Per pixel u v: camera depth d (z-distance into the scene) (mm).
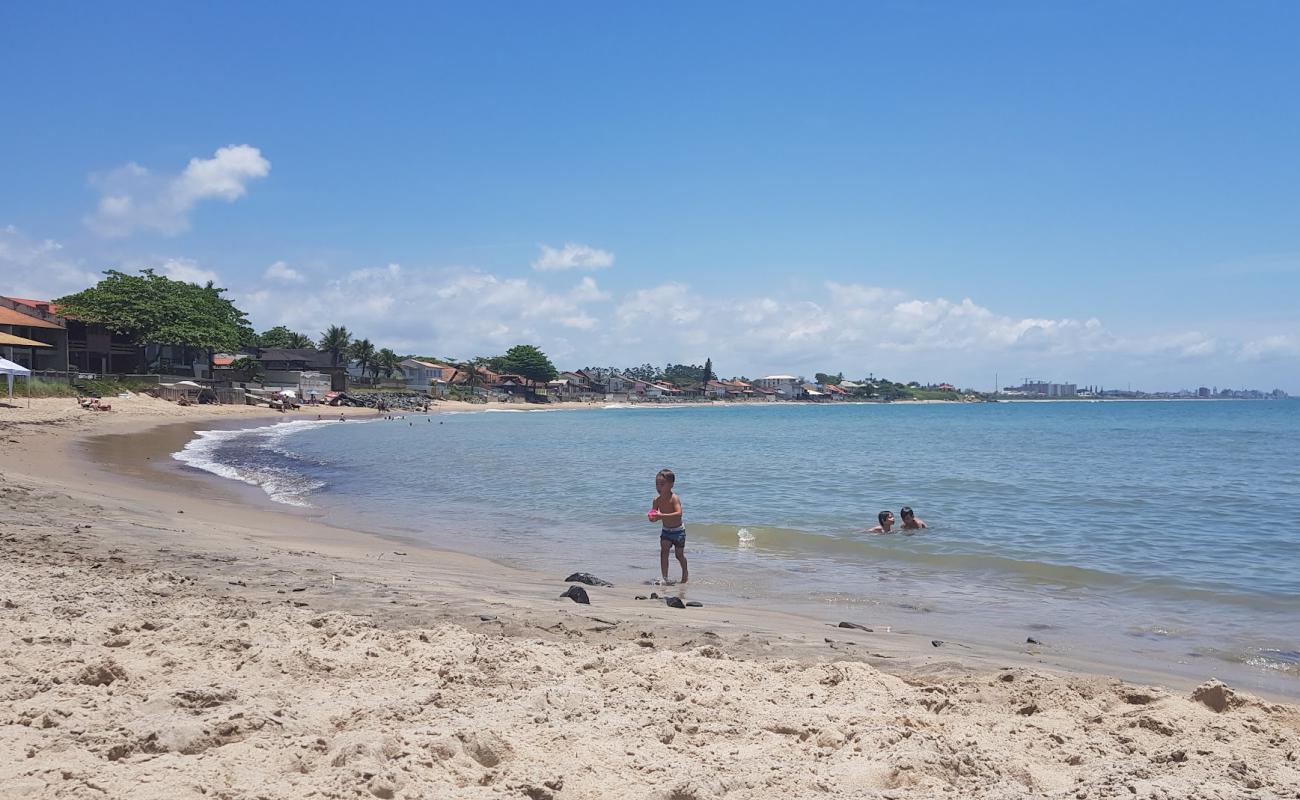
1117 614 9766
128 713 4340
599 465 32750
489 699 5059
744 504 20875
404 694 5066
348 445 44438
